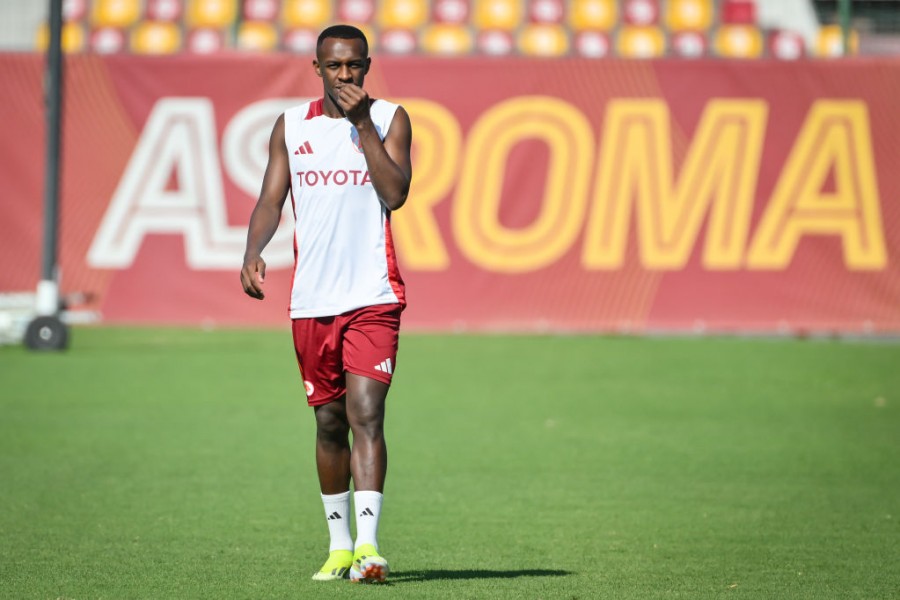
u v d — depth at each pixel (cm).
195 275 6278
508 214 6244
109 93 6247
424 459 3142
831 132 6197
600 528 2386
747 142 6203
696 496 2708
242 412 3841
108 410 3834
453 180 6241
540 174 6234
